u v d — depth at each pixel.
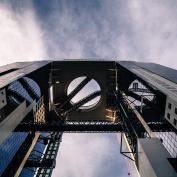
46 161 69.25
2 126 39.72
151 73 63.78
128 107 57.44
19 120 49.69
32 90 69.62
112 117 77.31
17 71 65.06
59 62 76.12
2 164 54.94
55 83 76.50
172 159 29.16
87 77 77.00
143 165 31.80
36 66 72.19
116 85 76.00
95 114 78.94
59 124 53.06
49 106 76.50
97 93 77.19
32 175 77.06
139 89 71.19
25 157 67.25
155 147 32.31
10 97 53.19
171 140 44.66
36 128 53.72
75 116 79.62
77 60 76.94
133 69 68.38
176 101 36.41
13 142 62.28
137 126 45.69
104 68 76.25
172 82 50.50
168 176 26.23
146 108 63.00
